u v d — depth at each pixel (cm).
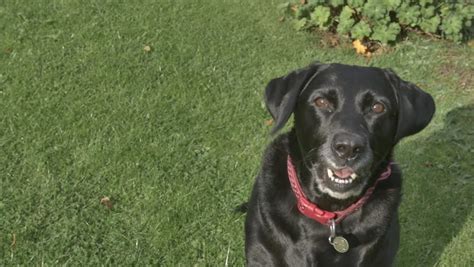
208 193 167
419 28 245
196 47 222
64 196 162
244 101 200
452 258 156
